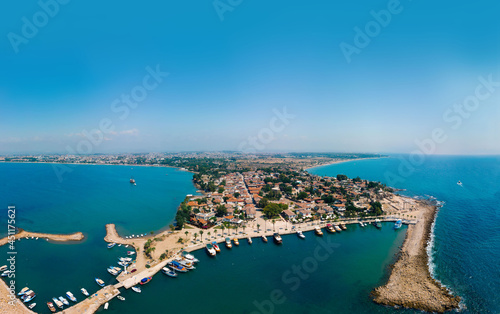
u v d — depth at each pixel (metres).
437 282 109.12
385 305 95.06
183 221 171.25
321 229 177.62
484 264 124.69
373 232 173.25
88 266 122.25
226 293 102.44
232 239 155.00
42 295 99.19
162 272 117.12
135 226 182.50
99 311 91.38
